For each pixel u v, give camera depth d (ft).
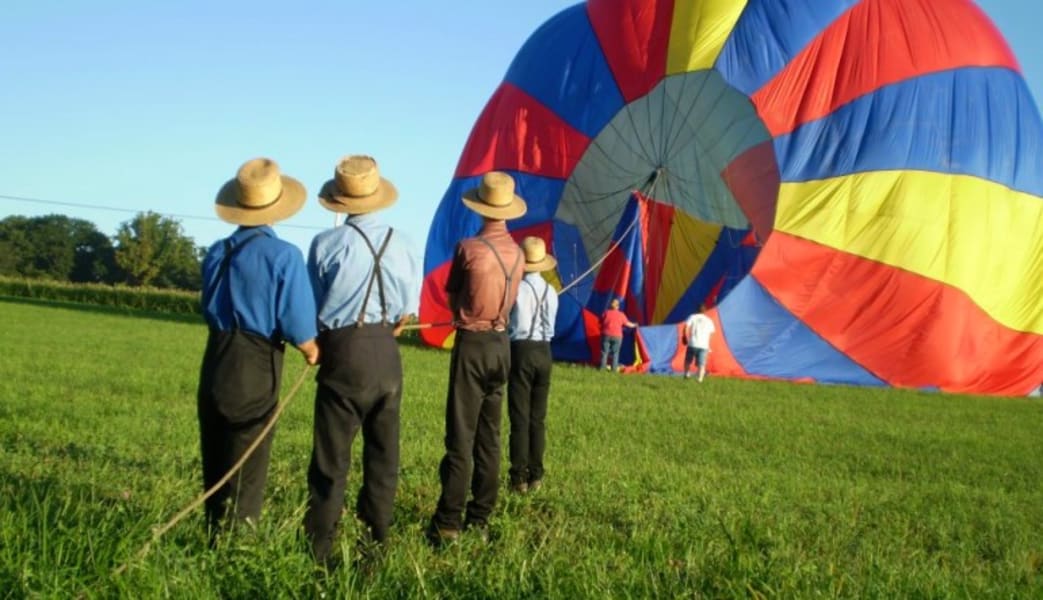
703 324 78.48
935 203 82.33
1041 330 85.71
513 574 18.06
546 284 30.19
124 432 36.01
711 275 91.40
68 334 93.76
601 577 18.20
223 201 20.07
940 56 85.10
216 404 19.40
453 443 23.67
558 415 49.47
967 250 82.64
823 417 56.59
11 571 16.11
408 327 24.80
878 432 51.62
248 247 19.47
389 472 21.15
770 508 28.27
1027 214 85.97
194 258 404.77
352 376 20.33
